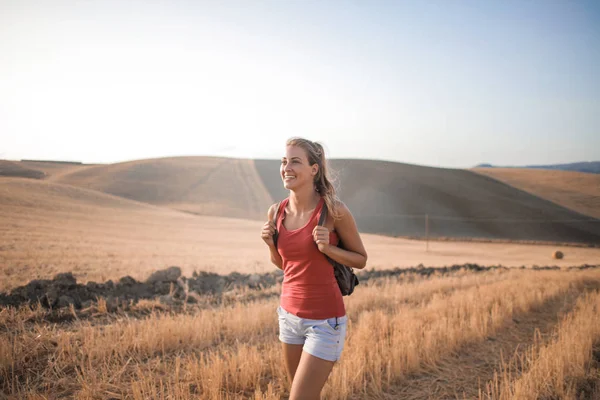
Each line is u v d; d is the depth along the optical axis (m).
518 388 4.08
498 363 5.43
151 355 5.09
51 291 7.77
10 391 3.97
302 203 2.94
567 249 51.81
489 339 6.43
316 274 2.78
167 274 10.85
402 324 6.32
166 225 49.66
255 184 101.81
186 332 5.76
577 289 11.94
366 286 11.48
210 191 93.88
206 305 8.52
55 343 5.23
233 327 6.32
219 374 4.25
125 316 7.09
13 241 25.14
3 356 4.47
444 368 5.18
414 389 4.57
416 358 5.12
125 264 19.48
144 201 83.56
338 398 4.12
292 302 2.85
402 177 99.06
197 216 62.97
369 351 5.04
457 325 6.46
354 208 85.56
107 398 3.89
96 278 14.51
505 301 8.49
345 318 2.88
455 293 10.16
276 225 3.00
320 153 2.92
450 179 101.38
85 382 3.94
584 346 5.50
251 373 4.46
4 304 7.36
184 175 103.00
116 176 96.62
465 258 37.31
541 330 7.06
